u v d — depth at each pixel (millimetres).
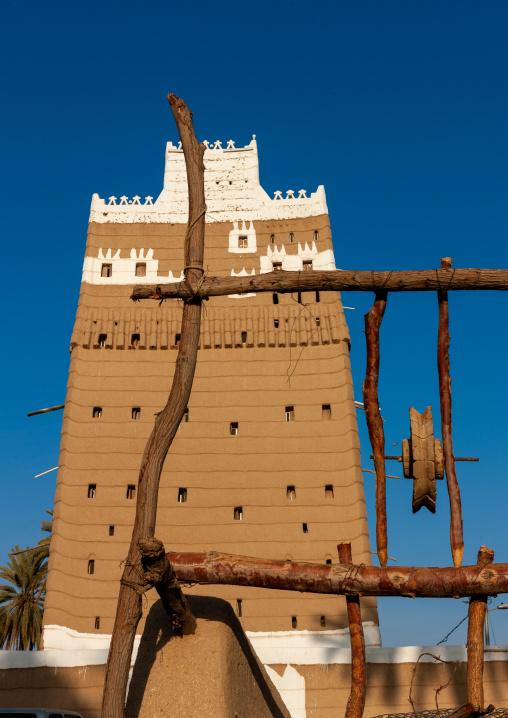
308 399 48281
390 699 29609
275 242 53375
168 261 52375
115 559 43656
